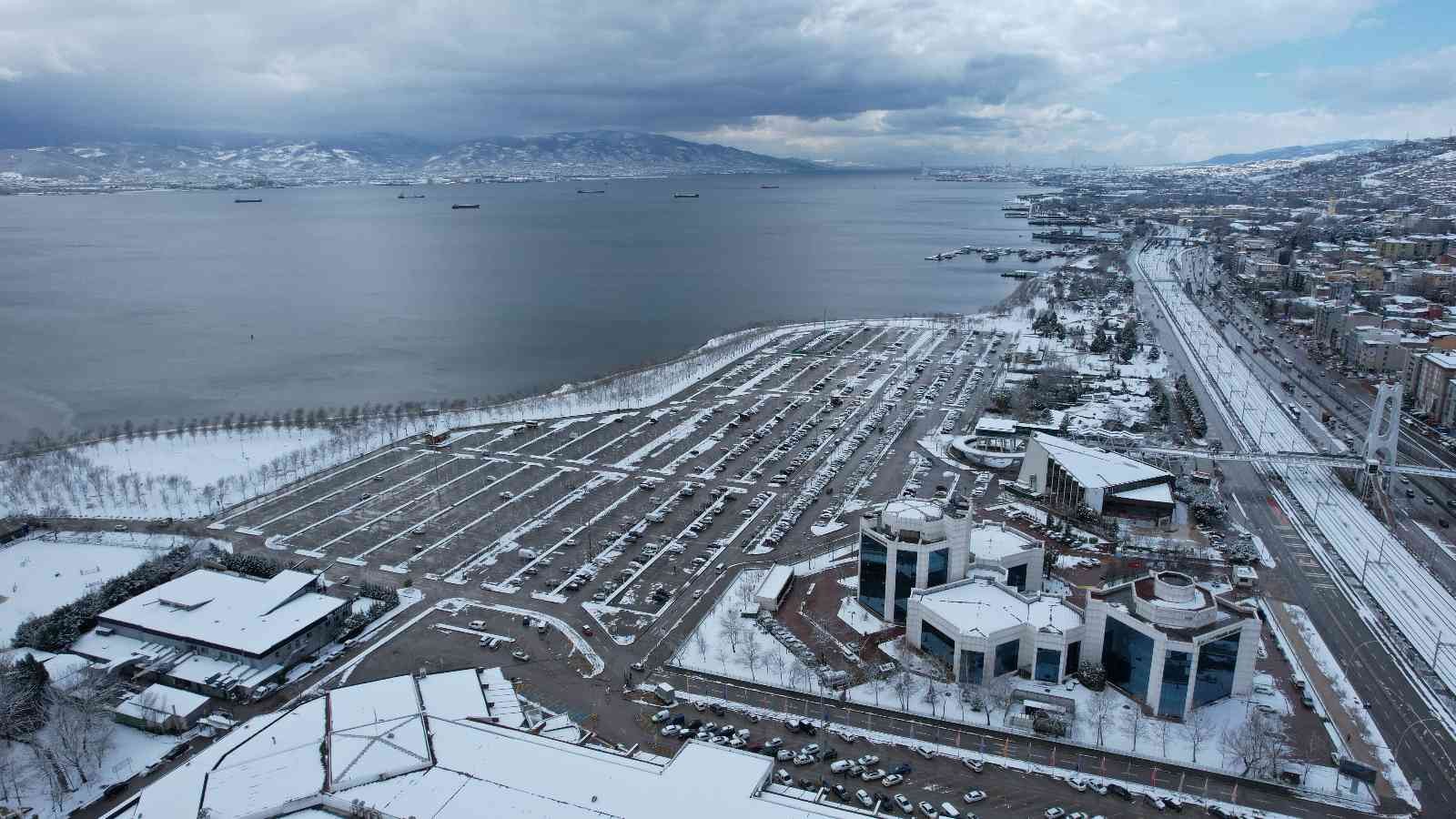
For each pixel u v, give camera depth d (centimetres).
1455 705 16012
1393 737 15150
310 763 13600
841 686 16700
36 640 17962
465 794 12756
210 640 17475
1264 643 18025
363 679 17112
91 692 15500
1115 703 16125
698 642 18138
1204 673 15875
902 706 16062
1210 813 13438
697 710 16088
